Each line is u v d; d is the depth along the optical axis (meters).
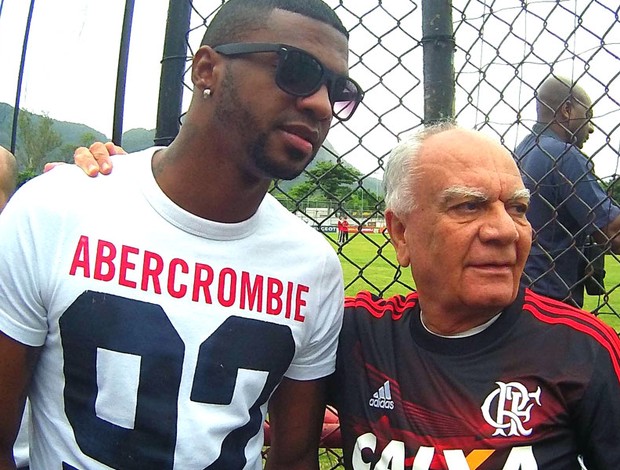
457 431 1.54
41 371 1.51
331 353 1.74
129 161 1.59
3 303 1.43
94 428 1.45
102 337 1.44
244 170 1.47
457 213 1.53
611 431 1.48
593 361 1.50
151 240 1.50
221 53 1.39
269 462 1.81
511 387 1.53
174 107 1.78
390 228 1.72
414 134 1.66
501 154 1.56
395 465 1.57
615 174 2.03
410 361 1.63
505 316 1.60
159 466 1.46
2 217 1.47
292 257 1.63
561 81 2.18
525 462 1.48
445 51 1.76
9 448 1.55
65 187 1.49
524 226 1.56
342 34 1.44
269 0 1.39
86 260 1.45
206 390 1.50
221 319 1.53
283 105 1.38
